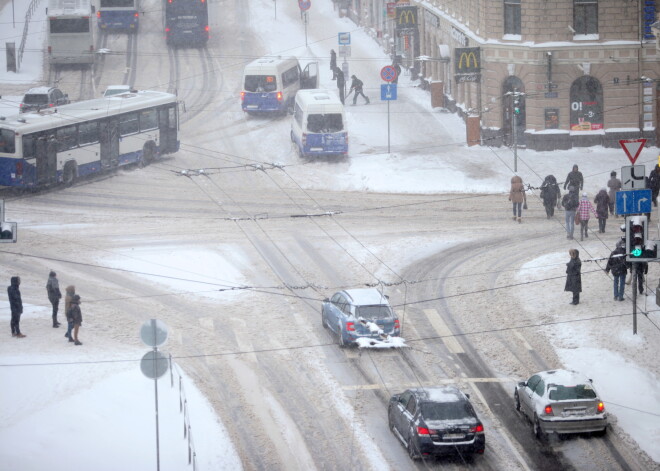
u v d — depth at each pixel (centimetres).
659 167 10175
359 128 13775
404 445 5756
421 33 16175
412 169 11888
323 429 6025
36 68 17250
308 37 19512
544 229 9844
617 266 7650
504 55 12375
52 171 11238
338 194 11300
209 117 14712
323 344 7362
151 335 4834
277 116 14725
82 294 8331
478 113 12950
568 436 5897
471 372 6844
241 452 5706
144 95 12769
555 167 11662
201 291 8425
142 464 5466
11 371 6681
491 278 8544
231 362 7012
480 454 5644
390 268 8925
